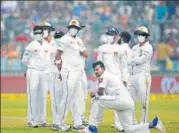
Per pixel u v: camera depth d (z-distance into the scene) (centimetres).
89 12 11912
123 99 4722
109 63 5459
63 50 5603
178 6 11425
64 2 12031
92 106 4859
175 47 10612
